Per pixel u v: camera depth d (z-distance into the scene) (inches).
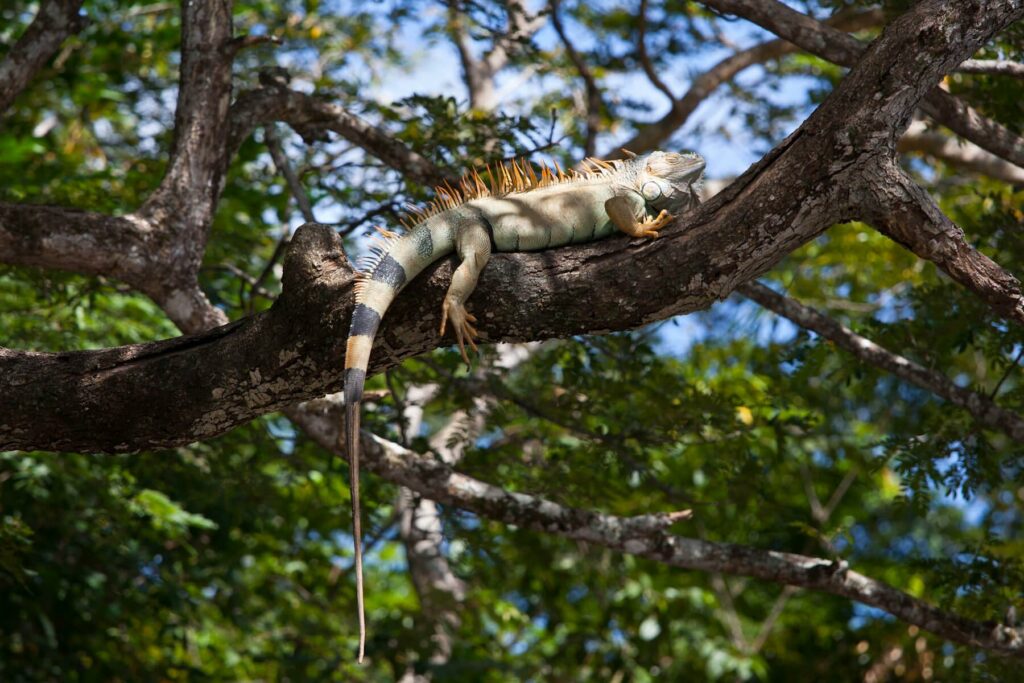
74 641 451.5
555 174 250.1
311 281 211.8
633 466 367.9
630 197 234.2
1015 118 377.1
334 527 526.3
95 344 435.8
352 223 374.0
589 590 611.8
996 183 523.5
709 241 207.3
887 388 636.7
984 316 361.1
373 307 203.5
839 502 719.7
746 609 718.5
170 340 226.7
